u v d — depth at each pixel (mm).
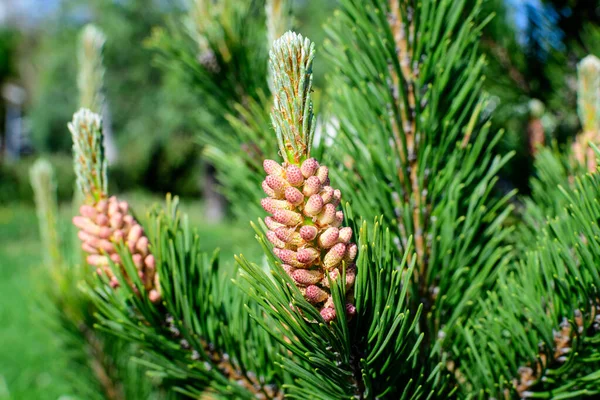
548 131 500
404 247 346
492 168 351
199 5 440
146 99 4828
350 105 356
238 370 343
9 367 1162
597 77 371
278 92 283
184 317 336
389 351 298
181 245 338
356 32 352
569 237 327
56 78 5812
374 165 350
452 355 344
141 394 449
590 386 318
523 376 326
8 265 2473
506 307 331
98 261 333
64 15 5301
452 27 349
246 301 343
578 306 313
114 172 5285
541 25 534
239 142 416
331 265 281
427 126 346
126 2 4531
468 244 348
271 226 284
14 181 4504
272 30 419
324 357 294
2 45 8953
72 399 510
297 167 277
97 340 445
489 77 550
